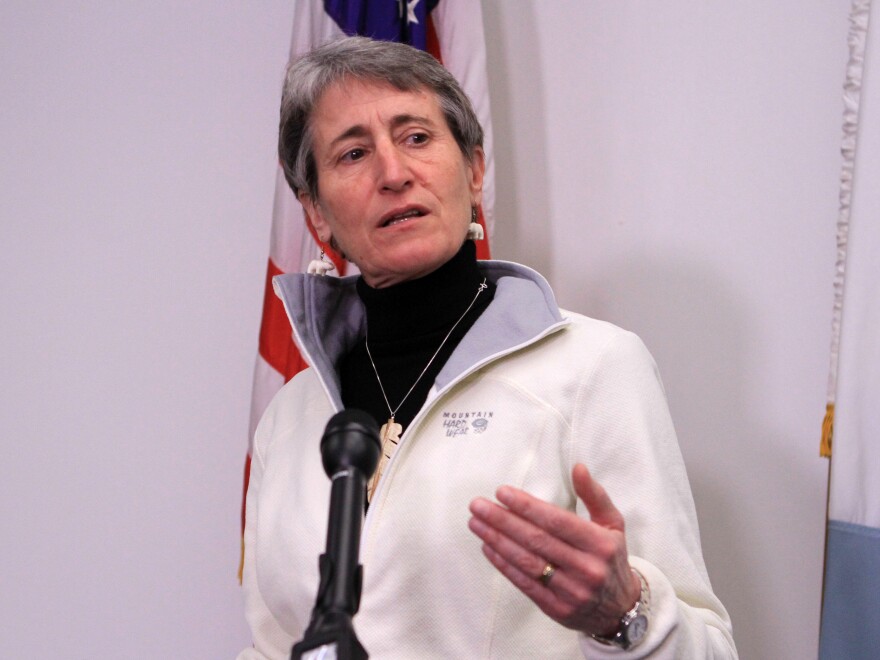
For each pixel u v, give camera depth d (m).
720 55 2.46
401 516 1.54
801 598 2.28
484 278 1.84
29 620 3.13
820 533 2.25
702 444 2.44
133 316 3.16
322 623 0.80
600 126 2.66
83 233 3.22
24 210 3.27
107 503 3.11
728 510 2.39
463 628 1.48
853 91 2.09
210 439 3.06
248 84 3.14
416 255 1.67
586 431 1.54
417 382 1.72
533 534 1.09
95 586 3.09
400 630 1.51
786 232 2.33
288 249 2.69
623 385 1.56
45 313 3.22
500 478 1.52
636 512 1.49
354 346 1.94
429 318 1.76
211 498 3.04
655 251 2.54
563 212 2.71
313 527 1.64
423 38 2.61
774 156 2.36
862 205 1.96
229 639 2.98
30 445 3.18
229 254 3.11
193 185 3.16
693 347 2.47
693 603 1.46
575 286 2.67
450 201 1.71
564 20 2.73
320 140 1.77
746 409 2.38
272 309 2.69
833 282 2.24
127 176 3.21
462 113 1.77
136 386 3.13
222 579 3.01
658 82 2.56
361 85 1.73
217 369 3.08
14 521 3.16
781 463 2.31
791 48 2.35
